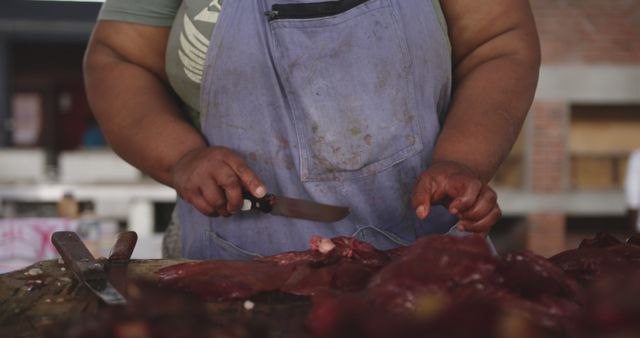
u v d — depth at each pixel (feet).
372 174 6.43
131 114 6.73
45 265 5.73
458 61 7.06
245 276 5.19
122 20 6.98
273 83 6.37
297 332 4.30
